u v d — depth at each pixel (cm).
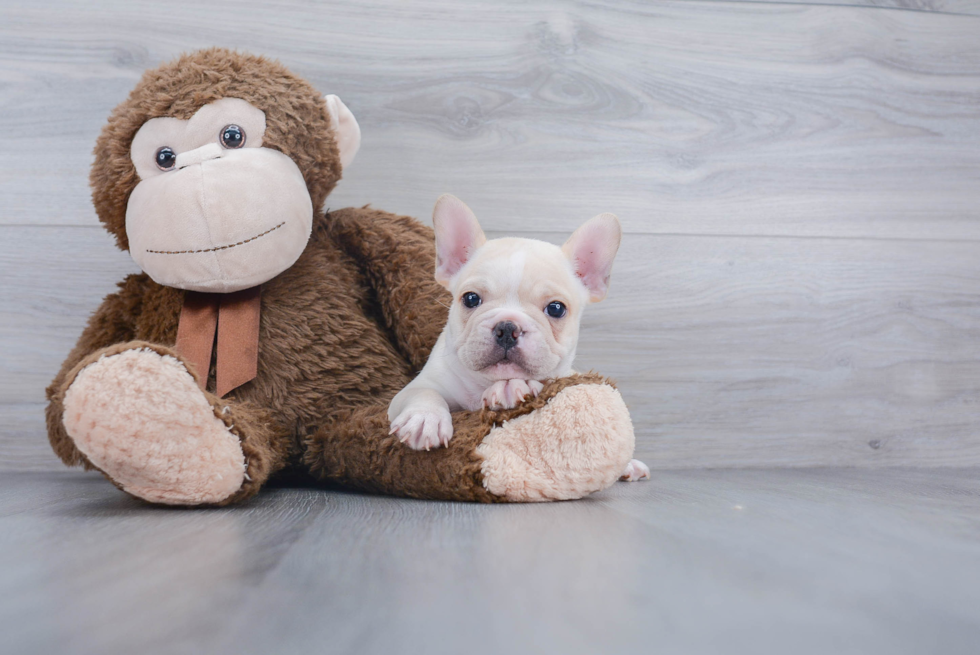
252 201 130
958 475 179
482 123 192
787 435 197
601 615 55
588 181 195
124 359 106
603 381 122
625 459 119
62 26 180
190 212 127
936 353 203
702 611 57
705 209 198
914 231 205
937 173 206
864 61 205
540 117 194
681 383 194
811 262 201
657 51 198
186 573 68
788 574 69
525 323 125
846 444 198
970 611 59
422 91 190
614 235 144
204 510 110
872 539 88
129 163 135
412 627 52
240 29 185
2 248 178
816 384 198
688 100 199
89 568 70
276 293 146
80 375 105
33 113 179
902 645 50
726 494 133
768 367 197
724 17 200
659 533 89
